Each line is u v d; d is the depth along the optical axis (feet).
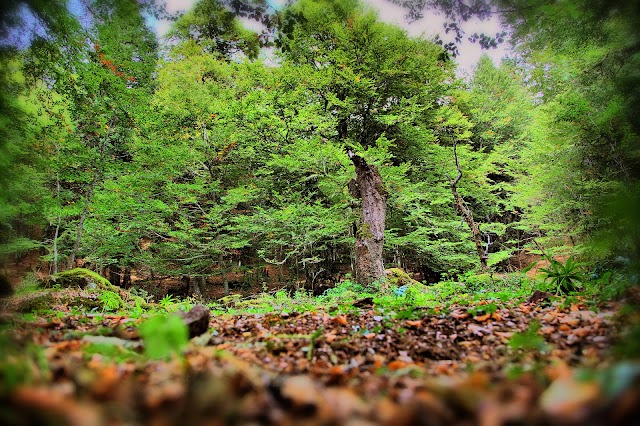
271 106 49.60
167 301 31.40
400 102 50.96
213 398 3.87
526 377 5.15
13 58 16.98
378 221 47.14
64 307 20.99
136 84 40.57
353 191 52.16
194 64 60.85
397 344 11.03
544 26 19.20
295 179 56.70
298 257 62.34
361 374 7.50
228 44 41.24
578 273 20.93
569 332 10.21
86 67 31.55
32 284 26.35
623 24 15.69
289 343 10.85
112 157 42.37
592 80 24.77
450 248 58.13
